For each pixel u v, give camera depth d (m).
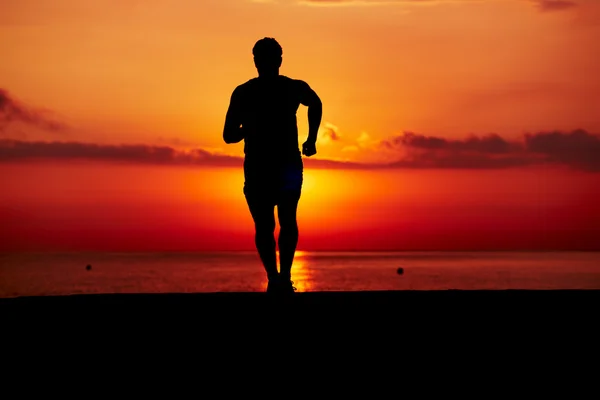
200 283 91.38
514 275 112.00
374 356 4.81
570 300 5.13
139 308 4.81
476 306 4.96
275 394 4.74
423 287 83.31
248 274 121.44
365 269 140.00
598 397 4.80
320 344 4.83
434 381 4.82
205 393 4.71
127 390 4.69
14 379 4.62
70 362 4.69
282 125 5.99
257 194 5.98
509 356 4.89
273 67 6.05
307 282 88.25
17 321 4.70
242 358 4.77
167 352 4.74
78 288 82.50
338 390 4.78
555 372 4.89
